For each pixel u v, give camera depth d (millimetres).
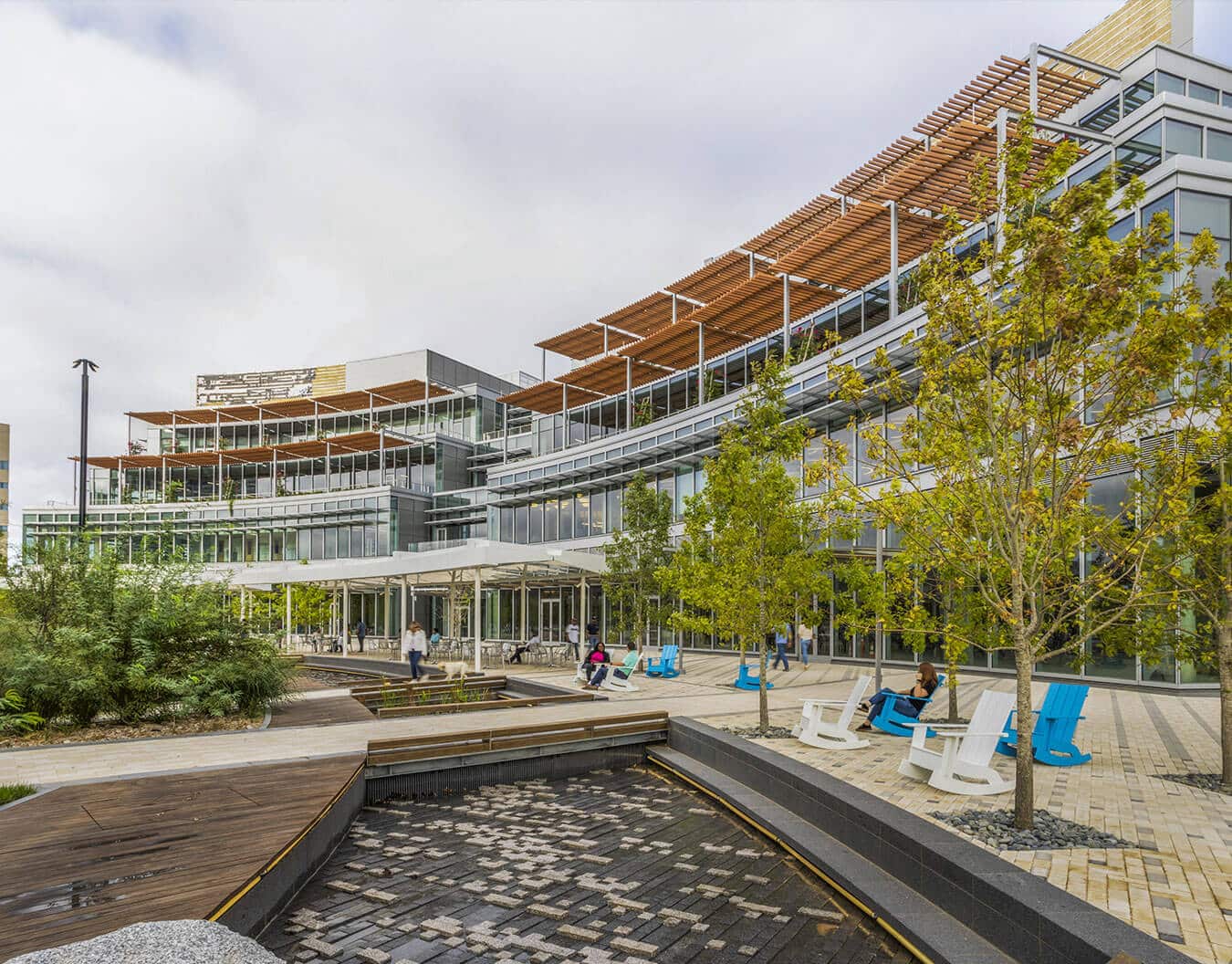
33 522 60125
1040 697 16734
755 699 16375
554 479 42688
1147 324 6203
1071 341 6348
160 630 12953
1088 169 20328
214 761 9555
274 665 14289
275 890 6035
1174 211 16906
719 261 31016
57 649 12344
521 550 21172
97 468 64812
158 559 15062
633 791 10438
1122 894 5230
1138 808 7516
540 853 7699
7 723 11195
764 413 12594
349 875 7023
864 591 12375
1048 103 21500
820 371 27266
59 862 5844
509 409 58500
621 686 18297
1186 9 26625
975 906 5125
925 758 8453
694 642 33531
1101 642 9500
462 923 5949
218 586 15227
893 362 23906
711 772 10664
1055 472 6609
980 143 20875
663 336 34688
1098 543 8562
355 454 57406
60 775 8812
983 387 7082
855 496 8125
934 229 25016
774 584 12109
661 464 35438
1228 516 8445
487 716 13477
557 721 12484
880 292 28562
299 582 28078
